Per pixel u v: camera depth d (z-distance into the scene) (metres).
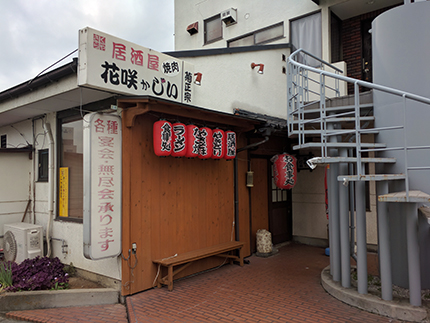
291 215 8.05
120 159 4.38
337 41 7.74
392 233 4.44
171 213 5.04
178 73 4.94
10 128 7.08
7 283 4.41
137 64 4.29
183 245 5.20
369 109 4.89
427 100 3.34
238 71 6.50
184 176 5.30
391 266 4.24
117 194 4.32
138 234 4.52
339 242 4.64
